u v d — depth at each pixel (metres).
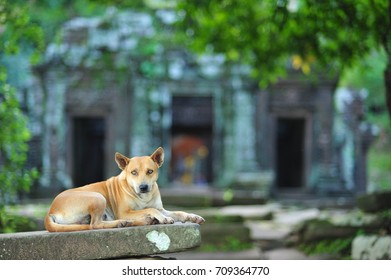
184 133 32.47
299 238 13.20
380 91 28.77
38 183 22.30
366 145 24.72
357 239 9.70
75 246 5.52
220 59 23.84
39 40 12.41
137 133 23.92
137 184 5.69
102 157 27.86
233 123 24.08
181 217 5.95
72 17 24.14
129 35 23.94
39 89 23.75
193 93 24.20
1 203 9.96
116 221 5.64
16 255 5.53
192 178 38.47
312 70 23.34
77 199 5.66
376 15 10.73
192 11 13.91
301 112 24.22
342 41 12.92
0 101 11.03
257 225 16.30
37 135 23.33
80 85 23.92
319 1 11.66
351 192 23.84
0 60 22.38
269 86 24.17
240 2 14.38
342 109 24.80
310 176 24.00
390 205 12.27
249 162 23.80
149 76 24.00
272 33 14.31
